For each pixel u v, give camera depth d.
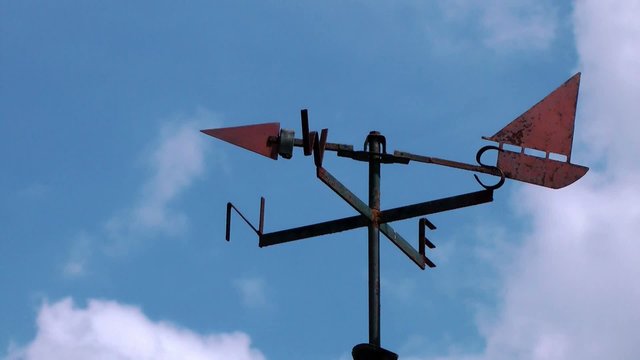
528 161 7.54
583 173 7.57
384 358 6.20
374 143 7.20
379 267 6.80
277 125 7.43
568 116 7.73
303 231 7.24
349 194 6.85
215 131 7.38
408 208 6.93
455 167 7.32
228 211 7.87
